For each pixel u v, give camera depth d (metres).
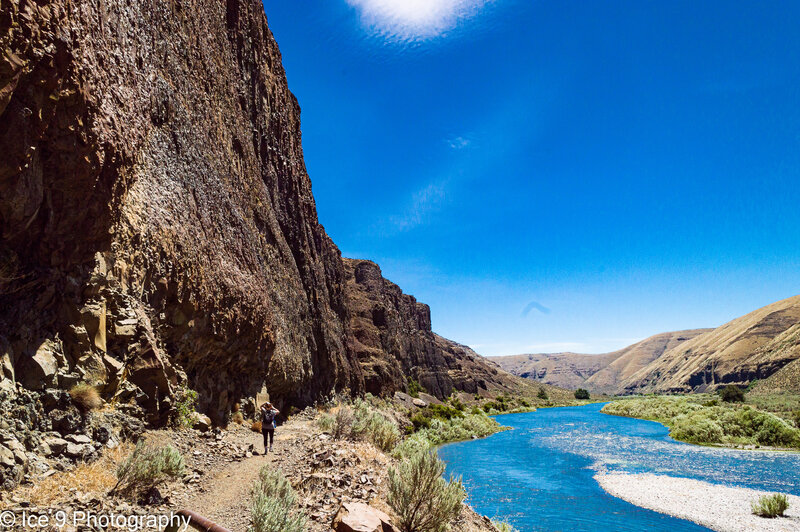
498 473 30.28
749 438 43.12
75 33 7.65
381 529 7.86
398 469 10.22
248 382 20.86
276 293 27.08
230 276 18.20
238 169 24.98
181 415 13.51
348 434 18.03
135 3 12.53
